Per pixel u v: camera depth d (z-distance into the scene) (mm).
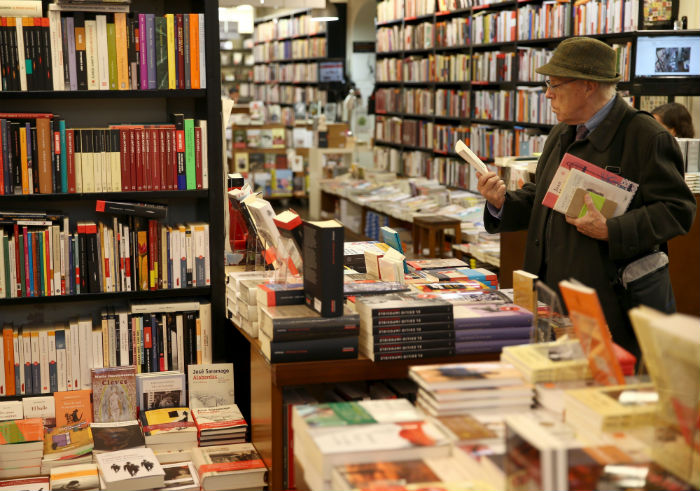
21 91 3381
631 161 2854
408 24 10969
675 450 1450
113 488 2805
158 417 3393
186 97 3727
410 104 10812
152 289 3611
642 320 1494
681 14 6102
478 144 8758
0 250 3410
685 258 5180
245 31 12555
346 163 12141
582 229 2848
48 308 3785
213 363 3654
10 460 3010
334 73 15250
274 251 2873
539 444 1433
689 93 5668
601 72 2840
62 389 3537
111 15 3459
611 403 1599
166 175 3570
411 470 1651
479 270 3379
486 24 8547
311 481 1777
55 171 3434
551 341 2217
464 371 1910
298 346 2475
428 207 8070
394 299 2609
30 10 3395
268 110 16016
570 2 6891
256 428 2898
